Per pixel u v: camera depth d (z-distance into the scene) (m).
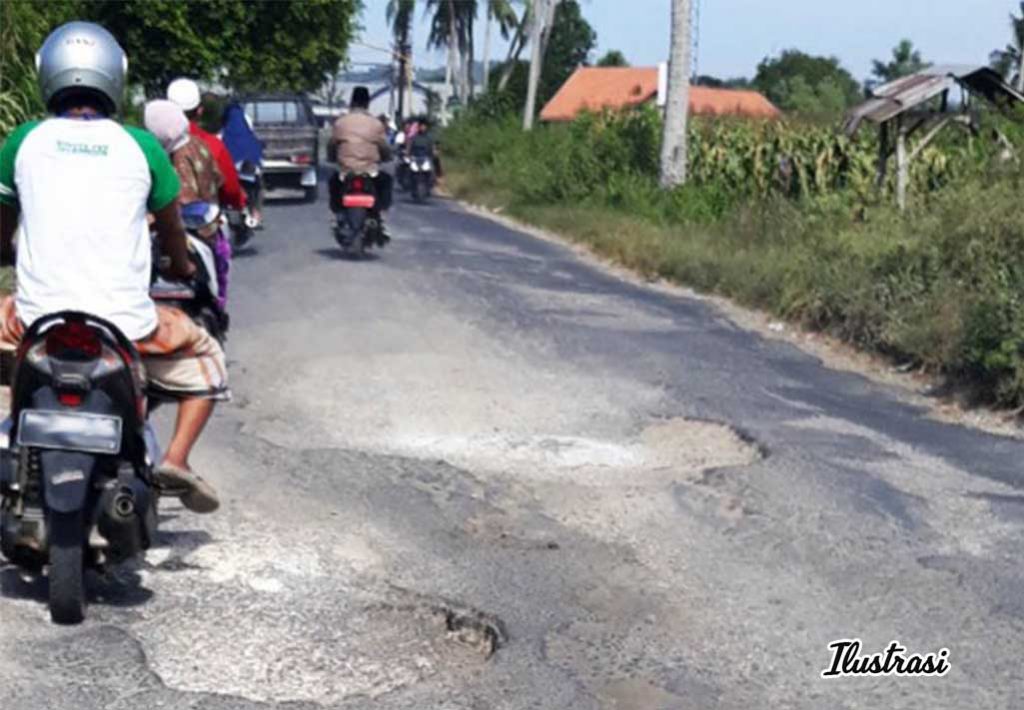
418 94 98.19
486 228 26.61
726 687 5.87
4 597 6.30
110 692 5.51
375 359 11.69
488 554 7.25
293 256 18.50
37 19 16.80
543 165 33.38
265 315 13.52
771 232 20.03
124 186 6.18
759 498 8.35
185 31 37.12
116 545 6.07
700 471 8.95
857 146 23.88
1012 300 11.91
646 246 20.56
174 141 10.42
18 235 6.46
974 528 8.02
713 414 10.53
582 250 22.88
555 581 6.91
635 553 7.37
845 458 9.45
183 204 7.80
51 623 6.07
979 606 6.84
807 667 6.09
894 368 13.02
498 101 57.28
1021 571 7.34
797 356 13.48
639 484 8.59
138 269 6.21
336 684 5.72
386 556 7.13
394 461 8.80
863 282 14.67
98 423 5.79
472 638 6.28
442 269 18.11
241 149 17.69
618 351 12.87
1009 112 19.41
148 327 6.23
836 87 67.50
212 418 9.52
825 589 6.98
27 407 5.91
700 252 19.38
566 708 5.60
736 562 7.30
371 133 18.44
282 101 32.47
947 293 13.30
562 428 9.92
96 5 36.41
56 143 6.16
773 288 16.27
